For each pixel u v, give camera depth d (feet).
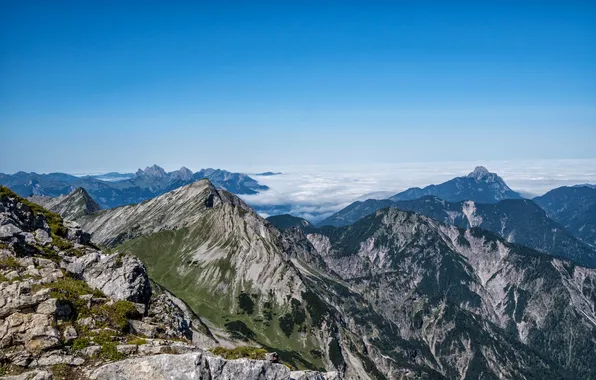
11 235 177.68
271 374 146.72
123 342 143.95
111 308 157.38
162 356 135.23
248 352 171.94
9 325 133.08
